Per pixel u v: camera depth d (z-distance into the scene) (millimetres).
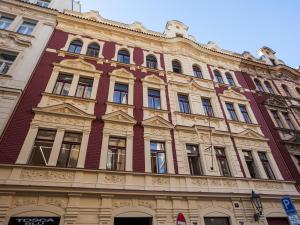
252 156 14242
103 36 16141
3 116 9664
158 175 10742
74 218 8320
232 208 11148
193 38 20172
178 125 13000
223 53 19734
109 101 12508
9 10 14344
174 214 9805
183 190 10664
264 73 21453
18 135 9633
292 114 18750
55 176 9078
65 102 11469
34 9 15086
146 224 9641
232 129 14820
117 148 11203
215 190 11328
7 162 8781
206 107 15602
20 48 12656
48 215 8148
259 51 24344
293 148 16016
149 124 12414
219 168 12781
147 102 13672
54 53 13508
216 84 17297
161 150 12062
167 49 17797
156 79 15164
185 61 17672
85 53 14594
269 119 17312
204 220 10453
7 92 10414
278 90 20438
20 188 8156
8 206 7785
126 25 17703
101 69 14055
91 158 10219
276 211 11945
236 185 12086
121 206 9250
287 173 14172
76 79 12875
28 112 10461
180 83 15586
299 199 12961
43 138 10180
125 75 14336
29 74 11625
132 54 16016
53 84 12109
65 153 10148
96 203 8961
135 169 10656
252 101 17844
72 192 8727
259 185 12664
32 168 8922
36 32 13945
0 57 12164
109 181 9750
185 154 12289
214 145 13414
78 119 11188
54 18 15359
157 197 9953
